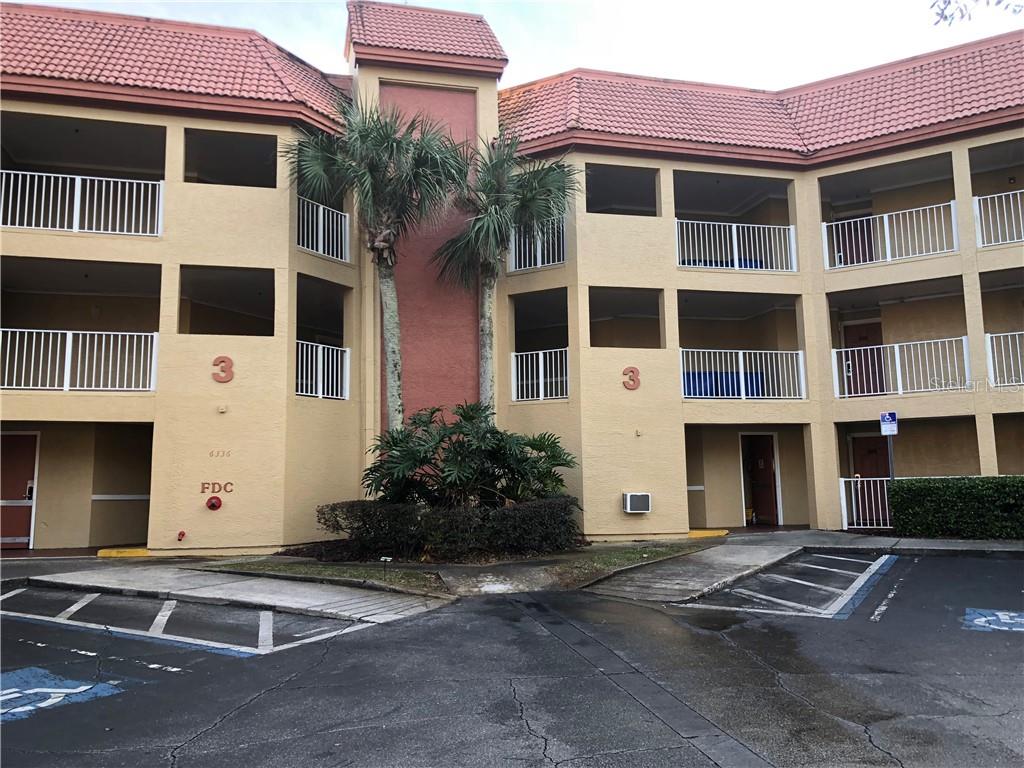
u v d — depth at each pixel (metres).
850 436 16.64
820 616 7.80
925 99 14.81
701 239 17.22
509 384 14.75
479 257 14.09
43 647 6.68
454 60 14.97
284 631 7.27
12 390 11.68
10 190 12.29
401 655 6.34
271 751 4.31
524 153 14.74
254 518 12.21
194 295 14.71
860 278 14.96
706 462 16.45
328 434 13.38
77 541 13.37
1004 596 8.56
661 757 4.18
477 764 4.11
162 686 5.55
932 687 5.39
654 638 6.90
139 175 14.53
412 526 11.22
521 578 9.80
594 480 13.82
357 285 14.32
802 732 4.54
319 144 12.45
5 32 12.53
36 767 4.09
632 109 15.32
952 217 14.40
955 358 14.56
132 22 13.67
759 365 16.23
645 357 14.42
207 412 12.27
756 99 16.72
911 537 13.37
